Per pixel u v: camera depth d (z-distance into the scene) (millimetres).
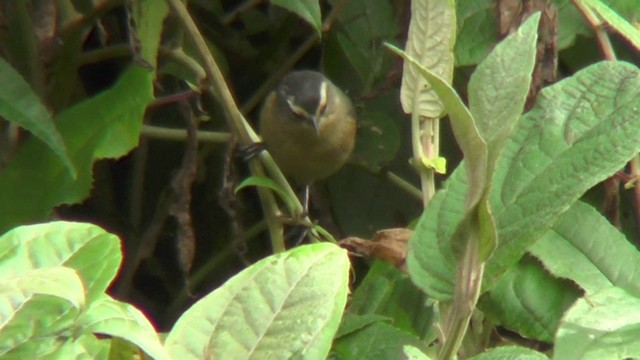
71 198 5637
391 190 7809
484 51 6246
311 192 8352
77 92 7418
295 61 7887
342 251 3031
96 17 6793
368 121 7773
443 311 3553
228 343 2844
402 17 7156
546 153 3451
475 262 2959
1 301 2844
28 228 2943
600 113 3531
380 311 4785
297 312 2900
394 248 4820
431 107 4301
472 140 2783
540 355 3172
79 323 2590
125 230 7691
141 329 2576
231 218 6547
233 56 8180
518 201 3371
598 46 6609
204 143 7637
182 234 6254
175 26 6988
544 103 3590
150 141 7789
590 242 4297
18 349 2809
